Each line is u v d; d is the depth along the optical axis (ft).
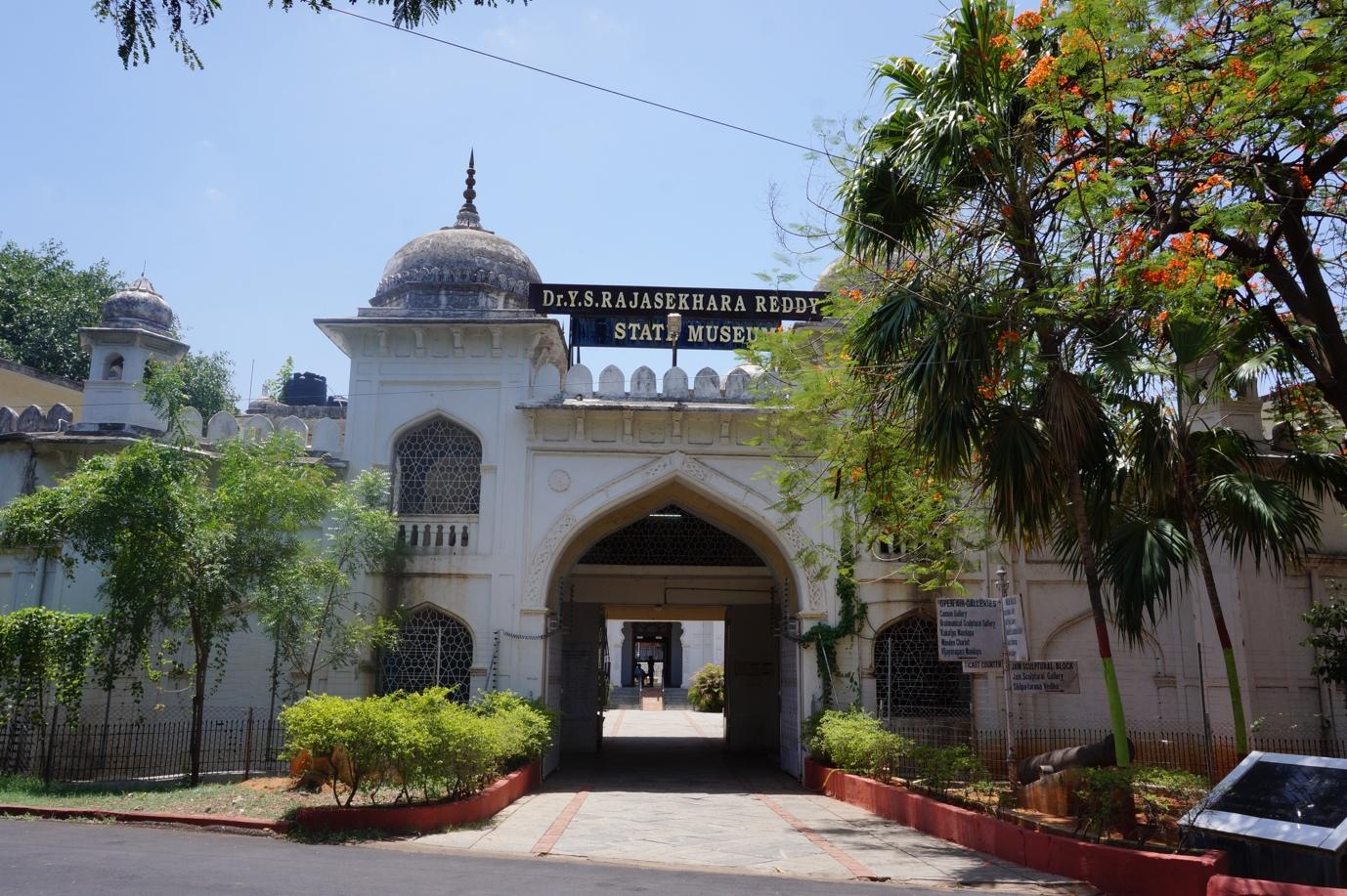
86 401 40.78
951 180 26.55
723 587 57.21
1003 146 25.53
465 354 43.21
